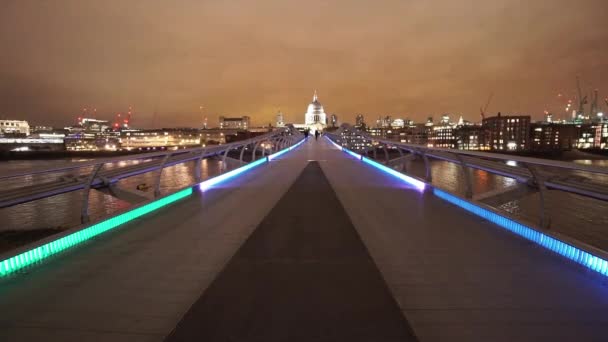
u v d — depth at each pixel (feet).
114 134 573.33
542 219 15.05
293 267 11.60
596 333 7.92
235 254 12.94
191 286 10.55
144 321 8.66
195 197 25.13
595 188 17.25
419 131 546.67
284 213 19.69
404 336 7.70
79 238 14.88
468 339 7.74
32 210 121.39
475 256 12.79
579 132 518.78
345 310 8.79
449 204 22.15
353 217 18.78
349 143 86.12
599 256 11.02
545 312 8.82
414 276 11.07
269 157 60.80
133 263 12.46
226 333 7.86
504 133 513.04
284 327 8.06
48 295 10.11
